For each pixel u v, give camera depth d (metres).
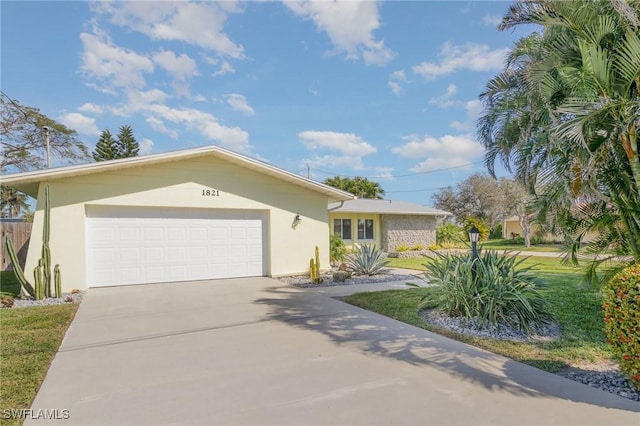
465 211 32.00
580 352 4.44
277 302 7.61
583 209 5.47
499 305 5.47
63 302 7.68
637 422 2.85
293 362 4.23
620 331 3.27
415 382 3.64
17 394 3.44
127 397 3.38
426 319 6.11
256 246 11.41
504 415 2.98
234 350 4.67
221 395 3.39
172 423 2.91
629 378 3.29
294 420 2.93
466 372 3.90
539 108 4.94
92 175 9.16
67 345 4.90
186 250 10.38
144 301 7.71
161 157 9.45
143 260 9.84
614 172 4.76
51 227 8.74
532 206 5.99
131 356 4.48
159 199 9.90
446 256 6.86
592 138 4.30
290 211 11.83
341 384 3.61
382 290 8.92
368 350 4.63
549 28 4.89
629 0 4.11
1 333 5.43
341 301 7.71
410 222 20.67
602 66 4.06
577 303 6.93
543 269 12.70
